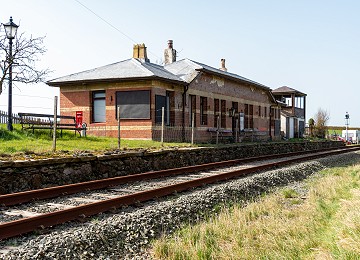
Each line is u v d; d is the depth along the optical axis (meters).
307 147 34.78
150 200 9.43
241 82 33.44
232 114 31.81
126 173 13.55
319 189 12.01
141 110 23.03
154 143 19.41
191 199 9.05
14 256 5.22
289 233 6.96
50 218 6.85
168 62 33.31
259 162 19.70
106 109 23.98
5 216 7.30
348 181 13.55
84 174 11.84
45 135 18.05
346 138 56.16
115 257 5.82
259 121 37.94
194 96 27.20
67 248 5.60
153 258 5.92
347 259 5.45
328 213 8.55
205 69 27.20
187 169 14.48
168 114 25.05
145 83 22.95
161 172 13.13
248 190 11.25
